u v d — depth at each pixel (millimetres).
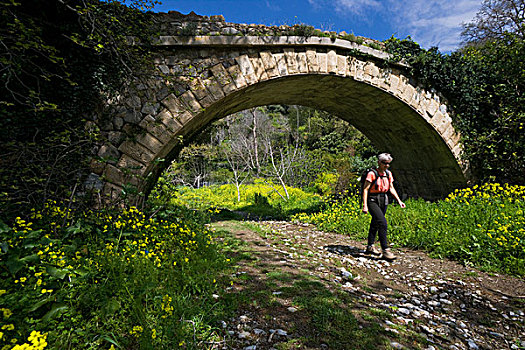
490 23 11984
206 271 3107
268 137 20719
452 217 5613
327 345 2111
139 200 6016
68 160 5242
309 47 7504
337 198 13508
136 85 6098
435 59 8625
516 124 8320
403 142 11000
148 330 1876
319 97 10562
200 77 6566
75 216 4113
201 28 6484
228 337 2131
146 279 2529
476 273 3953
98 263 2648
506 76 8641
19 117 4973
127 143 6000
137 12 5527
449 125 9125
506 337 2543
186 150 17984
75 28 5383
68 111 5480
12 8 4090
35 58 5176
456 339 2455
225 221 8227
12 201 4242
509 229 4562
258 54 7051
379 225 4637
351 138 22922
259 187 19125
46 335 1667
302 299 2791
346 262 4461
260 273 3582
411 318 2758
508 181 8797
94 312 2066
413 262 4547
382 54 8250
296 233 7043
